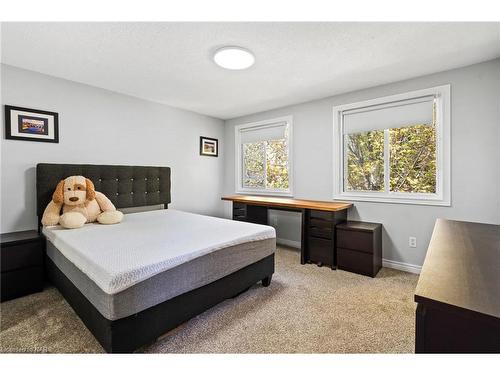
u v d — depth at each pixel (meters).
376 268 2.79
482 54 2.24
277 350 1.54
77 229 2.35
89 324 1.56
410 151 2.88
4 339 1.61
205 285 1.83
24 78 2.58
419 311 0.75
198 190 4.42
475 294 0.75
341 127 3.38
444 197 2.61
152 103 3.70
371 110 3.12
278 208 3.48
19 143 2.57
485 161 2.40
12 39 2.01
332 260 2.94
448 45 2.09
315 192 3.62
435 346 0.72
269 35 1.95
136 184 3.44
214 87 3.11
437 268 0.96
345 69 2.57
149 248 1.74
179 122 4.07
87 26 1.84
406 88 2.82
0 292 2.11
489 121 2.38
